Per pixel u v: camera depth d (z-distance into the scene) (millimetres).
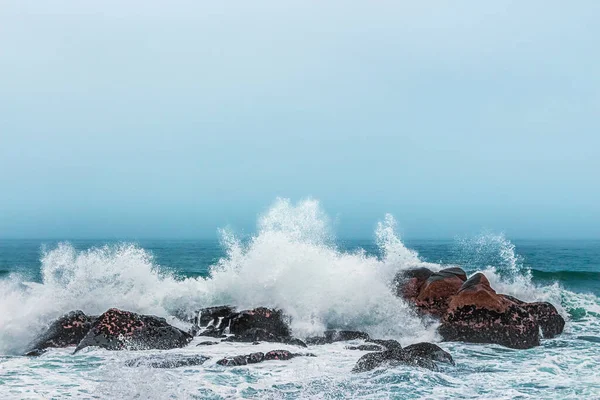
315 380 8406
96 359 9727
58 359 9766
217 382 8273
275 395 7711
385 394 7773
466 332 11461
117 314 10883
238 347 10625
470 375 8836
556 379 8633
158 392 7711
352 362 9602
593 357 10203
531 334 11273
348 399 7578
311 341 11344
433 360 9438
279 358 9703
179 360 9297
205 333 11781
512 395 7754
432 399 7582
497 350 10750
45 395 7668
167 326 11023
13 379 8508
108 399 7465
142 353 10070
